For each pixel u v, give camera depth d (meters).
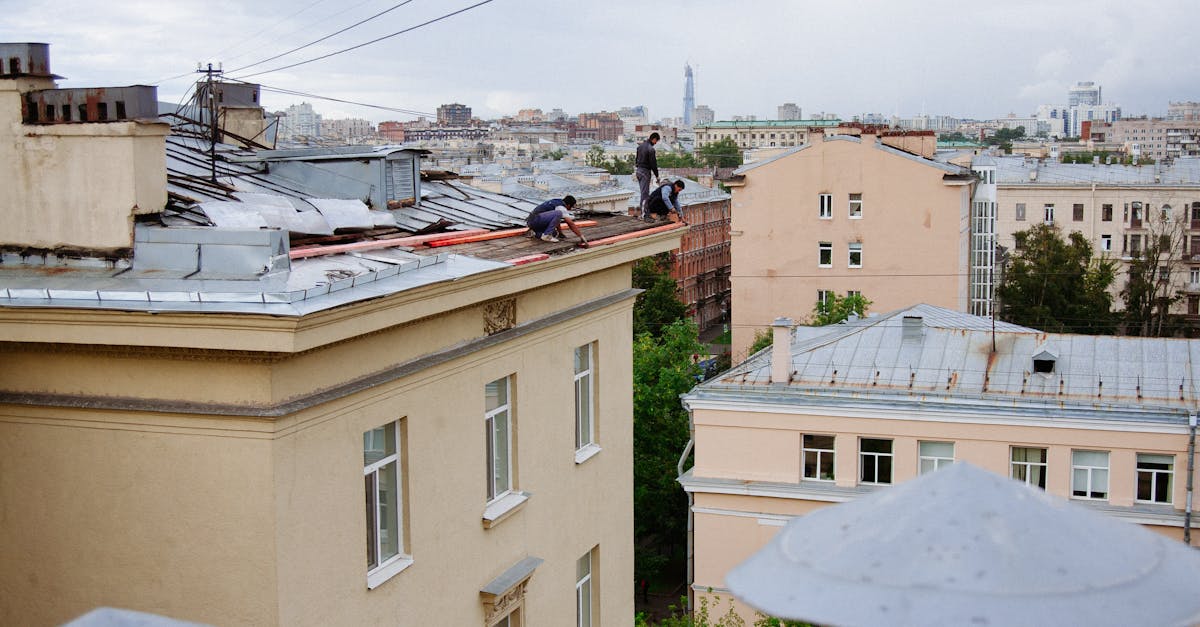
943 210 68.50
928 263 69.19
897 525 3.79
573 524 16.62
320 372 10.77
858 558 3.70
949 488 3.89
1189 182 102.50
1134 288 95.38
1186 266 102.56
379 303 10.66
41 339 10.41
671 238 19.09
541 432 15.54
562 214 15.67
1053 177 106.88
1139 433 32.22
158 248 10.91
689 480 36.16
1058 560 3.59
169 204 12.21
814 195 70.88
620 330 18.22
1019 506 3.80
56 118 11.50
